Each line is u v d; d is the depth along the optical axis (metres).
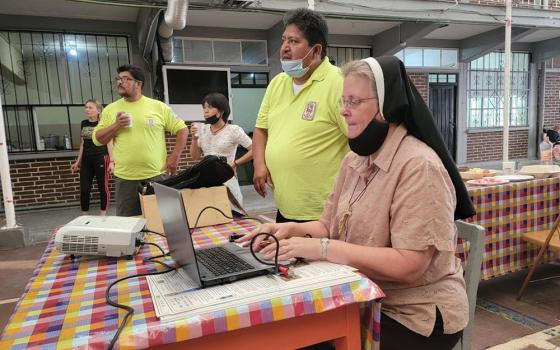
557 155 3.25
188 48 6.44
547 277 2.96
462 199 1.15
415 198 1.03
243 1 4.41
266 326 0.89
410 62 8.16
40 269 1.26
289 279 0.97
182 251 1.04
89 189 4.78
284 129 1.83
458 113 8.60
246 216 1.96
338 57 7.53
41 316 0.89
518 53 9.16
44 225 4.87
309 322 0.94
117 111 2.79
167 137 6.28
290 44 1.71
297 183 1.77
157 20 4.66
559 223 2.38
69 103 5.97
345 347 0.99
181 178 1.80
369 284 0.97
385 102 1.07
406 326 1.11
